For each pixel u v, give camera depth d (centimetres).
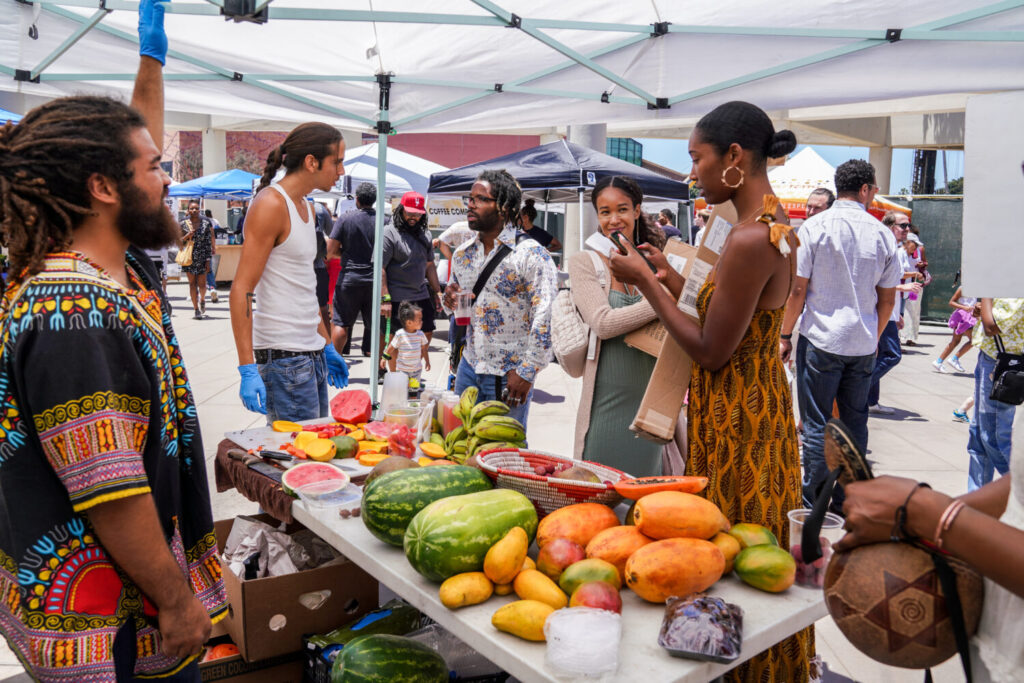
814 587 198
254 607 269
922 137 2575
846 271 476
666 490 209
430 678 235
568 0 377
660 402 272
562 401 830
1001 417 433
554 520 210
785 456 250
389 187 1384
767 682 244
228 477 320
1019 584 118
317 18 331
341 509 247
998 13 311
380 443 315
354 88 509
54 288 157
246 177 2061
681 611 171
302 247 375
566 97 464
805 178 1277
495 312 421
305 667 274
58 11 403
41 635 163
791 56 370
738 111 235
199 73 463
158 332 177
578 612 165
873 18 338
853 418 506
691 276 264
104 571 168
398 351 831
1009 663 126
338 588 284
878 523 134
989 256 243
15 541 162
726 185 239
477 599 187
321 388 404
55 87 446
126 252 191
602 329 326
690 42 389
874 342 491
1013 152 236
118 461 158
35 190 160
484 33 425
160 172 180
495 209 409
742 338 238
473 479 228
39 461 162
